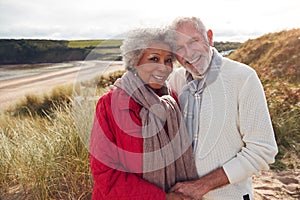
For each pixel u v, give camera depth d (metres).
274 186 3.95
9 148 3.83
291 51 11.84
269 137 1.82
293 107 6.08
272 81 9.27
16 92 11.02
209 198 1.97
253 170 1.84
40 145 3.56
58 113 4.44
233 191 1.95
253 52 14.88
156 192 1.73
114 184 1.73
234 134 1.89
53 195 3.21
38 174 3.24
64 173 3.38
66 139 3.56
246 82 1.83
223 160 1.89
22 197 3.25
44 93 9.31
